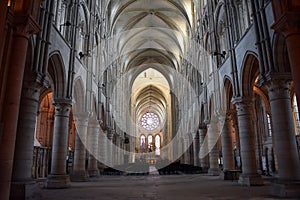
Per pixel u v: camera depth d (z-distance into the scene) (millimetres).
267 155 27422
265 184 14820
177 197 10023
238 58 16344
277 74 11422
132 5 35406
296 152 10734
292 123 11109
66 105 15633
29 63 11156
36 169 21156
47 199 9773
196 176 24297
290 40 8883
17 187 9695
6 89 8328
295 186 9836
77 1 17953
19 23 8797
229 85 19453
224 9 18719
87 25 21562
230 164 19625
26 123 10867
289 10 8898
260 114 29266
